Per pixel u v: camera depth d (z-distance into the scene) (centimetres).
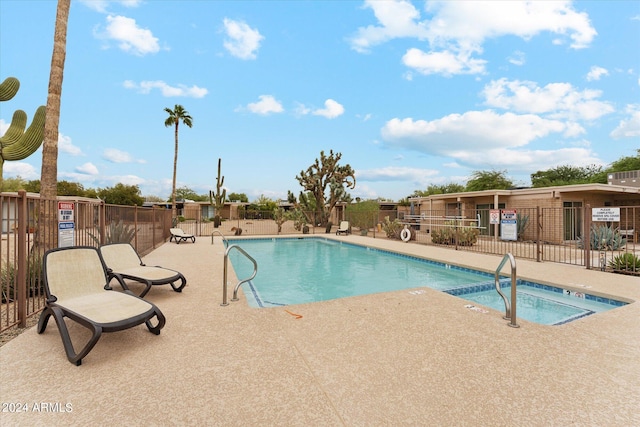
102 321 285
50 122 618
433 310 432
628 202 1523
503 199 1609
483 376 255
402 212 2723
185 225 2938
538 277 677
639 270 714
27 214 402
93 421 194
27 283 409
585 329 364
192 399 219
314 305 455
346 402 217
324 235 1972
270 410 207
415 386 239
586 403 219
